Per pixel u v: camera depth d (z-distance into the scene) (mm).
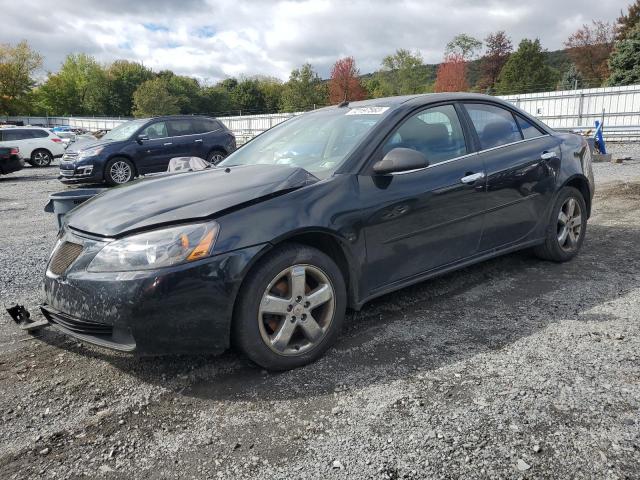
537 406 2275
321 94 61344
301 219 2717
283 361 2715
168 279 2385
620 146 16453
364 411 2330
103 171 12047
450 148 3594
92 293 2475
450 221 3451
